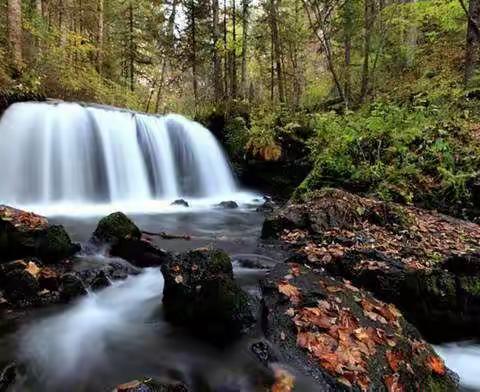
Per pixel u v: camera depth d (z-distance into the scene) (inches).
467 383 146.1
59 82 566.3
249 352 129.5
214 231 290.0
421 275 175.5
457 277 181.9
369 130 368.2
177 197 474.3
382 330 136.4
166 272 160.6
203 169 510.0
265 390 114.1
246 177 527.2
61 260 194.2
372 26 533.3
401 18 520.4
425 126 357.4
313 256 196.2
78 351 138.8
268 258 209.0
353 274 180.9
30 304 162.9
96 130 420.2
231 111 558.9
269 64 950.4
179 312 152.7
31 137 374.3
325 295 148.2
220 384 120.9
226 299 139.3
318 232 231.5
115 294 179.2
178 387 109.0
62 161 387.5
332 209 243.4
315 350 122.0
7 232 182.7
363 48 623.8
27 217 201.8
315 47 924.6
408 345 134.6
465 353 169.2
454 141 337.4
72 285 172.1
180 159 491.8
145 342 144.3
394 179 320.2
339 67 678.5
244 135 520.1
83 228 279.4
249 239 255.6
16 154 362.0
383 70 630.5
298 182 474.9
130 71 1026.7
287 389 112.2
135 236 216.4
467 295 178.5
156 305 163.3
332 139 390.0
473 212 287.6
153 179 455.8
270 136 486.3
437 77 494.3
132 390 101.4
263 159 493.7
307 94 845.2
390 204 254.4
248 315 140.3
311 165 453.7
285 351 124.0
